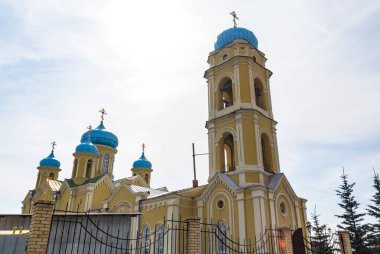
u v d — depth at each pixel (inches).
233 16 1243.2
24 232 440.1
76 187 1433.3
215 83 1136.2
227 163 1083.3
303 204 1023.0
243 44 1122.0
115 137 1772.9
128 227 618.5
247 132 988.6
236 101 1042.1
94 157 1552.7
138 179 1550.2
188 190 1107.9
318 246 848.3
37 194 1648.6
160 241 943.7
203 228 932.0
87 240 567.5
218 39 1211.2
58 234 549.3
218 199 945.5
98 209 1248.2
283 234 621.9
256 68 1130.0
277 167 1037.2
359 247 1352.1
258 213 843.4
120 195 1171.9
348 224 1428.4
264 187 888.9
